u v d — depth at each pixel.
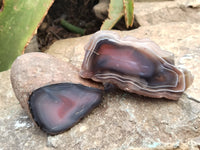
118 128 0.19
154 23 0.35
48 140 0.18
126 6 0.28
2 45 0.26
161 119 0.19
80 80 0.19
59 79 0.19
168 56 0.19
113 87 0.21
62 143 0.18
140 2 0.39
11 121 0.21
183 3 0.36
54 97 0.18
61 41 0.32
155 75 0.19
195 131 0.19
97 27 0.41
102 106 0.20
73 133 0.19
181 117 0.19
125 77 0.19
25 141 0.19
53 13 0.43
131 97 0.21
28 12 0.25
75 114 0.19
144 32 0.30
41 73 0.19
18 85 0.18
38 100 0.18
